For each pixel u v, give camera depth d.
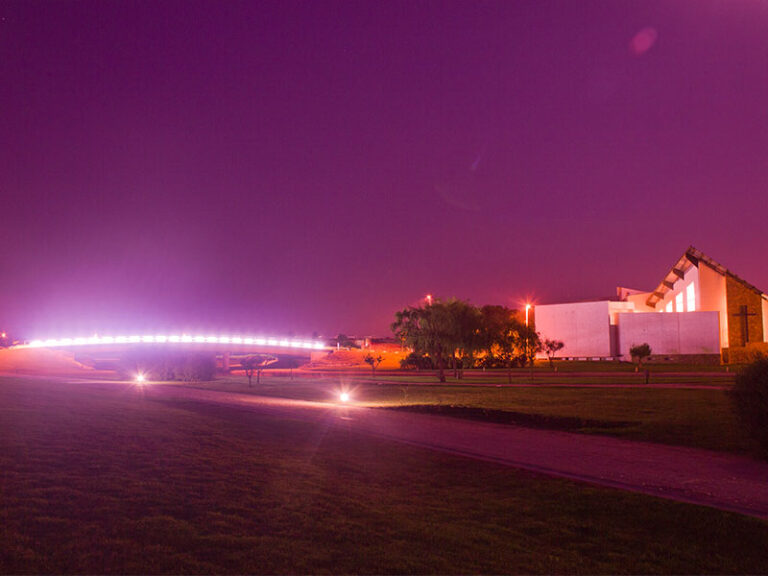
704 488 11.80
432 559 7.38
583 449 16.72
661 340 87.56
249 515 8.69
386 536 8.20
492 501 10.59
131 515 8.16
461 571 7.04
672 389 36.03
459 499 10.73
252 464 12.27
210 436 15.38
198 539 7.43
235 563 6.77
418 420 24.05
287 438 17.05
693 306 93.81
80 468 10.34
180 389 42.75
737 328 82.56
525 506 10.26
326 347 112.25
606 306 94.50
